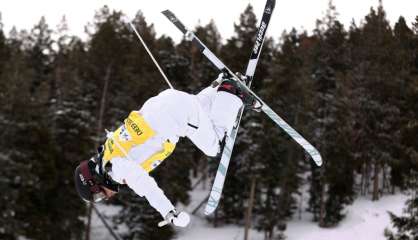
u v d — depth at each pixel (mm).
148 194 3438
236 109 4012
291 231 32812
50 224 24688
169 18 4379
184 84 40312
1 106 24562
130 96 35969
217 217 34469
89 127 27594
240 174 30297
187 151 30141
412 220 19312
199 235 32656
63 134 26281
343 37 46188
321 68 43062
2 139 24031
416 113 21484
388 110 34406
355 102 35062
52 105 31109
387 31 38531
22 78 25828
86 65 39094
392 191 37406
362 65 36781
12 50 40250
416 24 25531
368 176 38656
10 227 22906
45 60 46656
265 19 4582
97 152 3773
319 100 39031
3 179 22844
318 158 4434
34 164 24438
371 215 34094
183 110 3666
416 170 20375
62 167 25688
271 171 29797
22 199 23938
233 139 4223
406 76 33562
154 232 26906
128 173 3461
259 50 4531
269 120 29406
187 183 33844
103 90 38406
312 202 34875
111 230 30172
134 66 40438
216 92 4078
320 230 32594
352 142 34094
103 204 36188
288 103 31875
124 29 39531
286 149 31172
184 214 3404
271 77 31578
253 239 31891
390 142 34594
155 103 3678
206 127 3770
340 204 33125
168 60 40781
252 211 33188
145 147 3623
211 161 33750
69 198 25516
